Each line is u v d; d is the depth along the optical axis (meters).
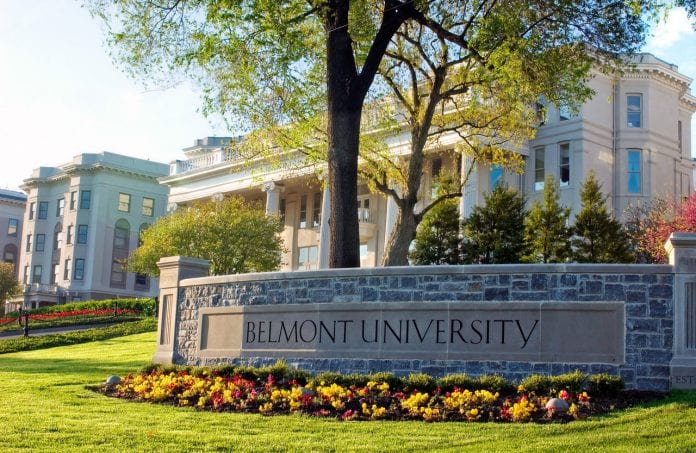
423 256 33.91
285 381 14.95
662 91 41.72
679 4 18.12
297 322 16.36
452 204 34.41
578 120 39.38
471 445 9.36
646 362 13.31
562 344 13.86
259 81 20.78
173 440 9.91
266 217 45.78
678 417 10.44
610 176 40.34
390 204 44.22
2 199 98.44
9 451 9.23
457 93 22.98
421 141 22.66
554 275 14.14
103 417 11.77
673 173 41.66
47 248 83.81
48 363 22.41
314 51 22.27
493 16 19.55
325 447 9.41
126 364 21.00
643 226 34.88
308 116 22.64
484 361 14.30
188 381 14.87
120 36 19.09
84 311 52.53
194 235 43.06
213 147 73.56
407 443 9.56
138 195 81.25
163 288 19.39
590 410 11.30
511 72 20.05
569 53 20.78
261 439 9.94
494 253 32.41
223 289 17.89
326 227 48.22
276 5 18.19
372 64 18.94
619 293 13.70
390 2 19.33
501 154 25.44
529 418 10.92
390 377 13.74
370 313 15.49
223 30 18.52
